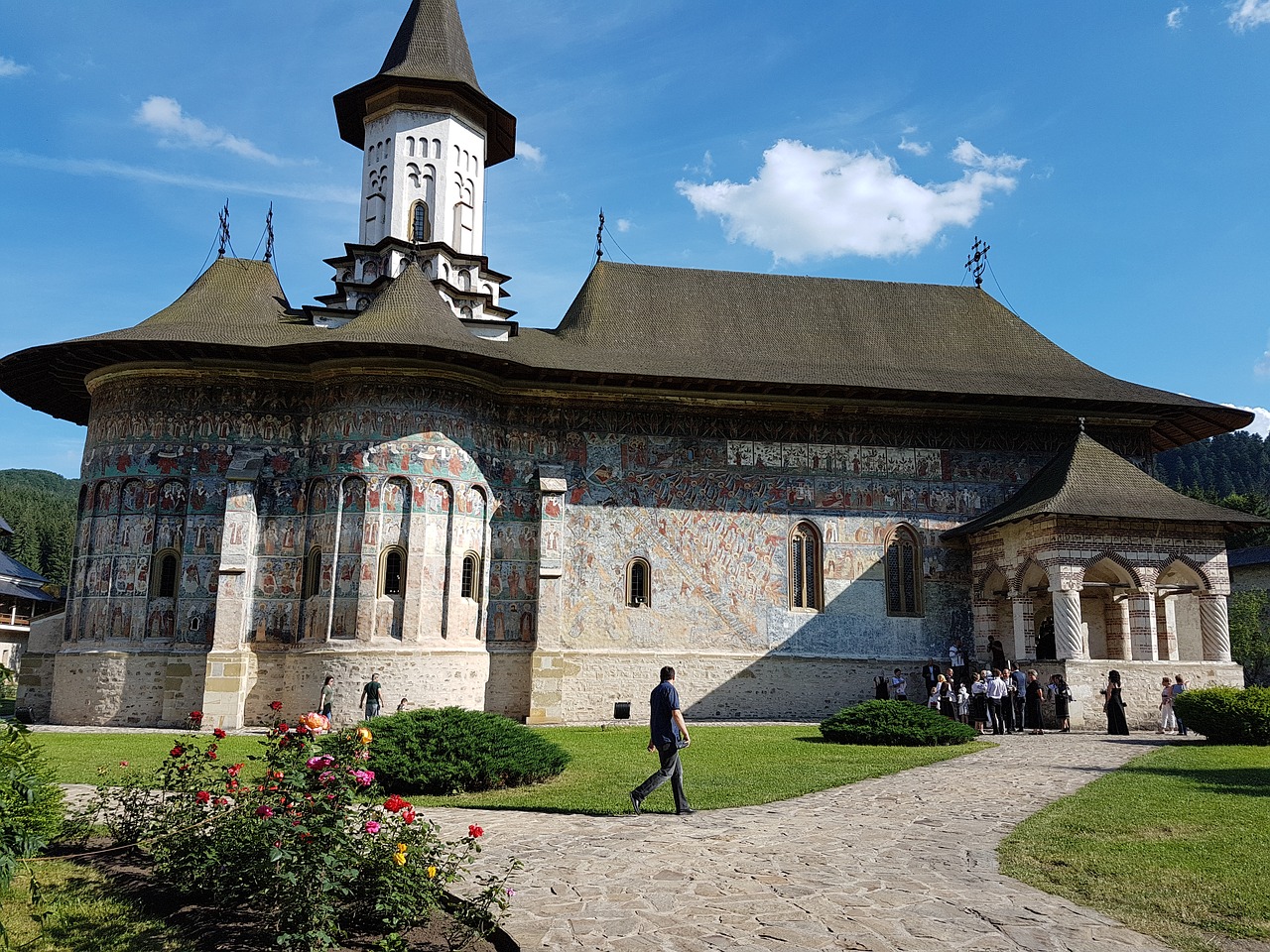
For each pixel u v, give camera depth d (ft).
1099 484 91.97
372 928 28.22
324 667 85.15
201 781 35.45
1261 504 233.14
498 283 117.19
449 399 92.27
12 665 162.40
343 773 29.94
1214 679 86.58
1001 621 102.37
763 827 40.04
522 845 36.81
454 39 119.44
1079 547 87.86
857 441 105.09
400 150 113.70
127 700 88.79
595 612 97.30
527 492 98.17
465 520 91.76
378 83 114.01
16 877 32.53
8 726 33.32
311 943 25.64
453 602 89.51
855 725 72.43
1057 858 33.86
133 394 94.38
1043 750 67.00
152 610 90.74
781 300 117.60
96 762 58.95
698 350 107.76
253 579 89.97
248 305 103.19
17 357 93.30
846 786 50.83
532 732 56.08
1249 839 36.01
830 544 102.58
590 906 28.76
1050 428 108.17
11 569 175.42
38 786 32.78
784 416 104.32
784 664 99.35
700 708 97.09
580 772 56.75
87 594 91.76
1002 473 106.52
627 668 96.73
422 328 91.61
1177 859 33.24
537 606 94.68
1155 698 85.97
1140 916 27.35
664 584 99.14
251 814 28.94
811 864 33.65
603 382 97.71
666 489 100.83
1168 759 59.67
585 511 99.04
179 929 28.22
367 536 87.45
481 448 95.14
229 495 89.45
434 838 30.27
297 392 95.09
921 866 33.27
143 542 91.76
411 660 85.97
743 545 101.04
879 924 26.86
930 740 70.28
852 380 100.99
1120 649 104.99
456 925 28.14
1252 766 55.93
